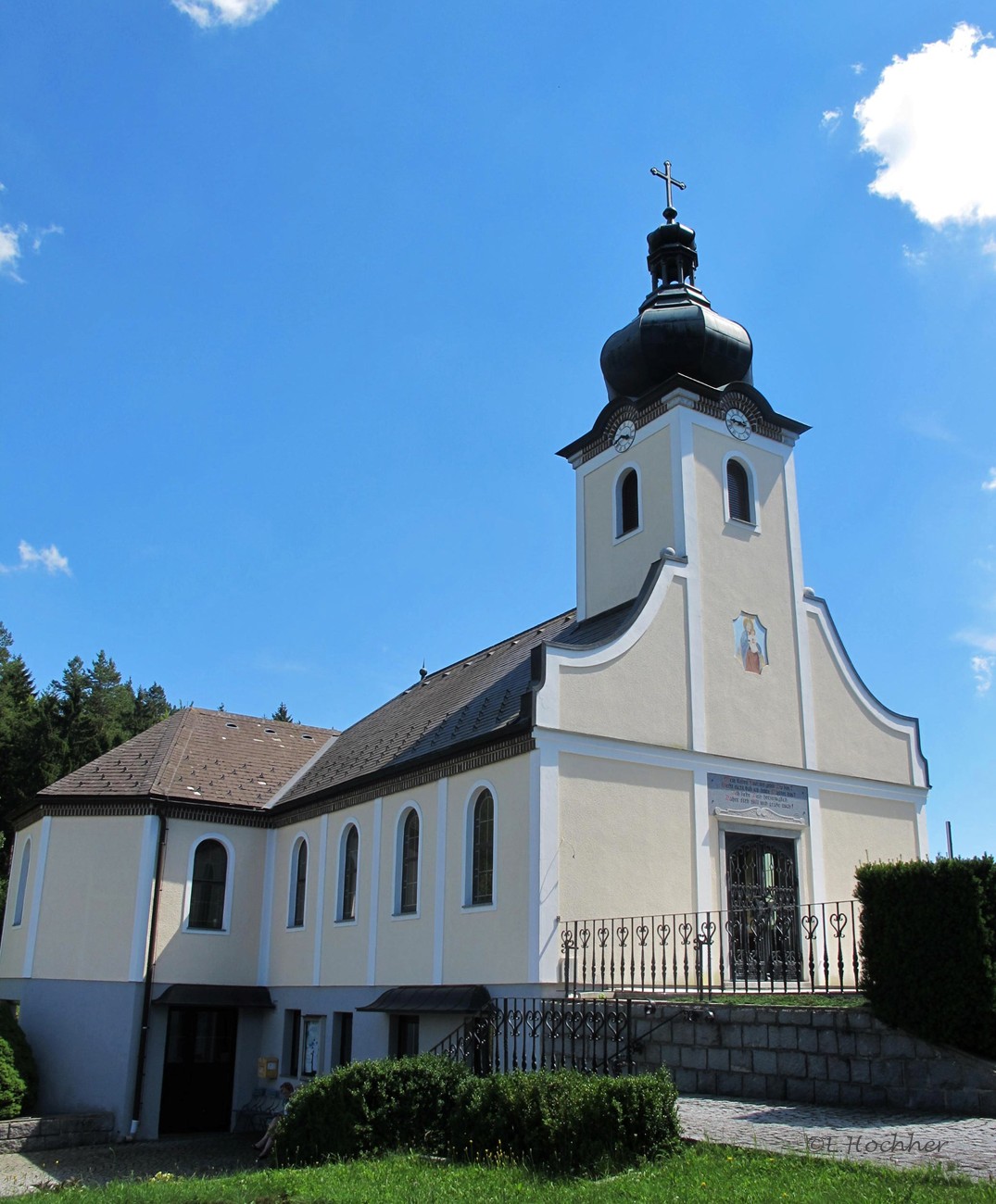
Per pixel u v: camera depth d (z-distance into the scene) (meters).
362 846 26.33
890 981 12.92
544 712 20.20
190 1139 26.58
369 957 24.95
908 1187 8.84
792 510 26.00
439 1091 14.27
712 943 21.11
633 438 25.78
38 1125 25.00
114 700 71.06
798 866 23.14
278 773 33.22
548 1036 18.03
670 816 21.34
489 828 21.42
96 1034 27.38
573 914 19.50
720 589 23.86
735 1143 11.19
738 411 25.66
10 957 30.39
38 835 30.02
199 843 29.92
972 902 12.47
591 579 26.20
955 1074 12.23
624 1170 10.70
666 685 22.19
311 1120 14.48
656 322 25.52
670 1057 15.59
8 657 71.75
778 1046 14.11
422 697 31.36
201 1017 28.95
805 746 24.11
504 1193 10.23
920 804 25.89
